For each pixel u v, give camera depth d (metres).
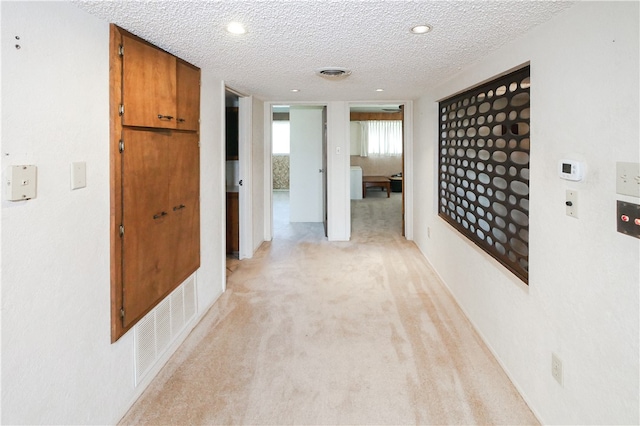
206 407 1.83
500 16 1.58
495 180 2.42
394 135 10.80
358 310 2.93
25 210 1.22
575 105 1.43
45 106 1.29
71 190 1.43
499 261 2.27
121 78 1.72
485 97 2.59
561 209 1.54
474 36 1.88
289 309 2.95
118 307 1.72
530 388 1.80
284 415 1.76
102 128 1.62
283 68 2.67
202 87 2.75
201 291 2.78
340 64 2.55
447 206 3.61
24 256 1.22
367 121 10.74
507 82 2.24
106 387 1.66
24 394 1.22
